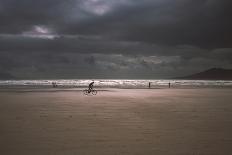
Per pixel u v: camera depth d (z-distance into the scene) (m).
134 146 8.38
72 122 13.02
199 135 9.97
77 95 35.91
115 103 23.72
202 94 38.47
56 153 7.65
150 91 48.19
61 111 17.62
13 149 8.08
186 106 21.12
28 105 21.94
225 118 14.41
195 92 44.53
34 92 43.91
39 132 10.56
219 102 24.81
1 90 51.41
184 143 8.74
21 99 28.69
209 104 22.83
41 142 8.92
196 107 20.36
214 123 12.70
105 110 18.17
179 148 8.13
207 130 10.95
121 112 17.09
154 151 7.81
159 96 33.84
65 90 51.38
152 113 16.55
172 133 10.35
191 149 8.02
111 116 15.14
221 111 17.67
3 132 10.59
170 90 52.47
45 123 12.72
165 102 24.72
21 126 11.90
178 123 12.73
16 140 9.20
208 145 8.48
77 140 9.18
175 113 16.61
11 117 14.80
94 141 9.05
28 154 7.56
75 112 17.09
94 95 35.94
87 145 8.52
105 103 23.72
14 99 28.72
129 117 14.78
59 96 33.84
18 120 13.67
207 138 9.45
